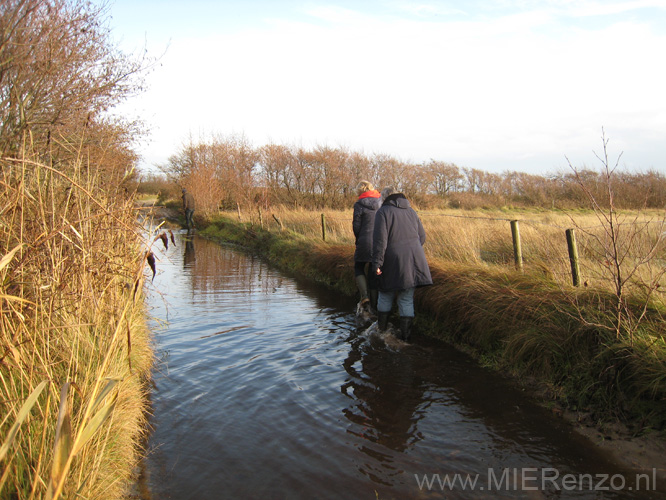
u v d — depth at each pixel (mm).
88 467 2746
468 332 5754
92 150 5809
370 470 3318
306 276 11141
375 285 7125
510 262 6480
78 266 3666
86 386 3018
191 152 30188
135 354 4867
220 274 11586
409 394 4523
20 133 5199
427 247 8023
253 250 16703
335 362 5379
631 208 15477
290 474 3275
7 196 3410
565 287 5023
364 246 7215
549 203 21609
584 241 6781
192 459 3467
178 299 8695
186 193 23500
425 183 25000
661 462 3252
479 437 3736
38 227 3402
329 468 3346
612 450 3461
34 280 3270
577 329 4406
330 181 24734
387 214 5910
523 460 3416
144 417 4051
